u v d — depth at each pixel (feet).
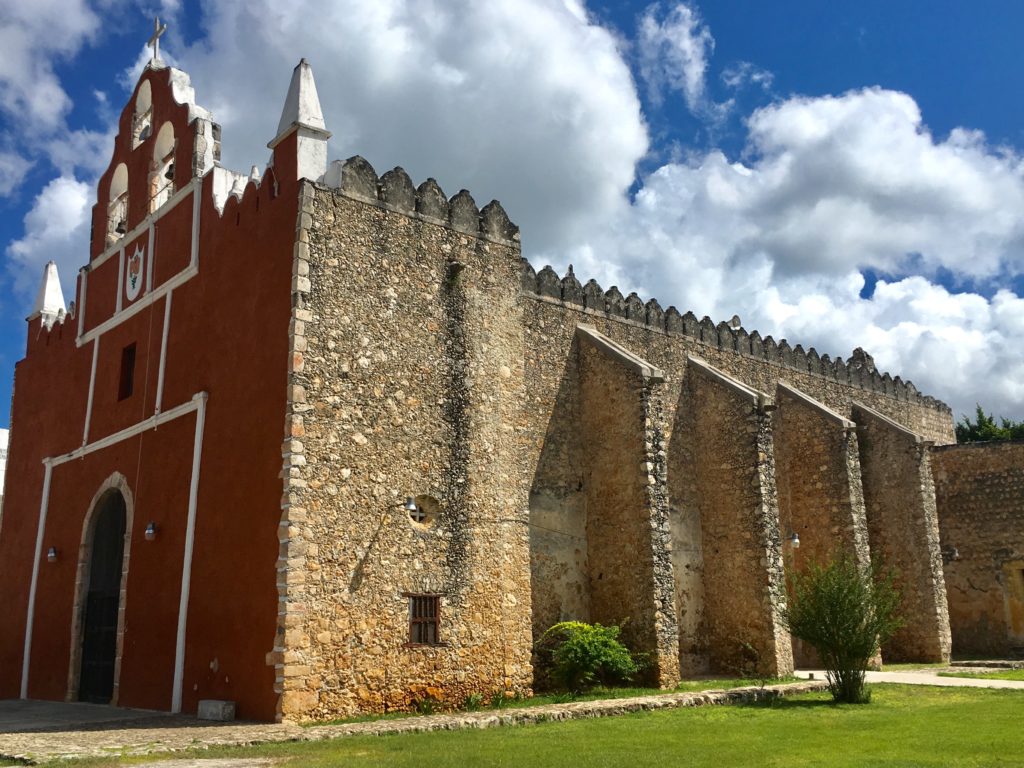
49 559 64.80
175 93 63.31
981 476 94.79
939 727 38.11
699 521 68.03
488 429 52.80
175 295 57.31
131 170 67.97
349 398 46.68
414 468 48.67
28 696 64.23
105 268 68.03
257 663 42.65
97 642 58.85
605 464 60.85
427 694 46.16
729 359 78.07
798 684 54.08
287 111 49.73
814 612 49.60
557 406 62.64
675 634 55.36
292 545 42.68
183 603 48.98
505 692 49.44
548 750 32.01
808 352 88.63
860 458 87.20
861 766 28.81
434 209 53.36
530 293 63.77
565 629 54.60
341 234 48.42
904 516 82.53
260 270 49.16
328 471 44.93
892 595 50.65
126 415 59.88
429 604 47.67
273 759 30.63
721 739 35.06
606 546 59.47
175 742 34.32
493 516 51.65
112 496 61.21
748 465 65.46
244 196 52.03
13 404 76.89
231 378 49.67
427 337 51.11
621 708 44.06
